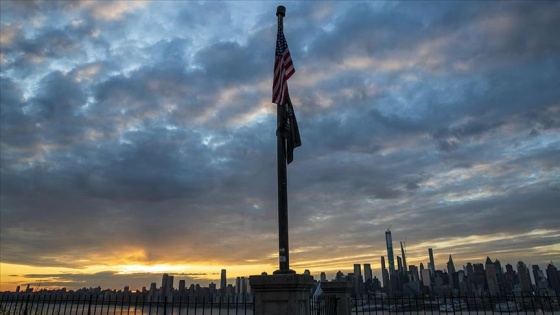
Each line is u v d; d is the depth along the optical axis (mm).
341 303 14273
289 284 8211
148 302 13086
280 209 9258
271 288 8328
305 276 8508
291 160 10008
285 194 9414
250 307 12531
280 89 10156
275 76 10461
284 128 10000
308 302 9016
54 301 13453
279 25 11000
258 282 8383
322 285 14516
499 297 14547
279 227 9133
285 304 8211
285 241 9016
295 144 10125
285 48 10688
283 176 9562
